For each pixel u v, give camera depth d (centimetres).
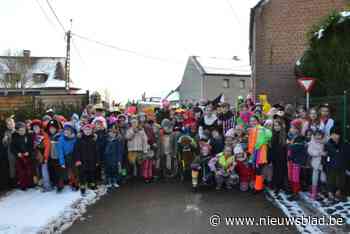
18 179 829
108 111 1255
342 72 944
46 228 573
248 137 855
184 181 948
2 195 785
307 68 1125
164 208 696
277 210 677
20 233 550
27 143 822
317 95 1095
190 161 930
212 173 871
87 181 849
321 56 1016
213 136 913
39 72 4622
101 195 800
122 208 697
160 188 867
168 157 991
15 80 4362
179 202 739
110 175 902
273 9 1595
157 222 612
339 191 703
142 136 936
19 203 718
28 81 4494
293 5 1577
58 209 674
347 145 707
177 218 633
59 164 811
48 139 824
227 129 1011
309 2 1562
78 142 820
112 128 905
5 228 571
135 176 985
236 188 866
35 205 703
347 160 705
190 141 937
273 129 812
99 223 611
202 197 779
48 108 1142
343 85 935
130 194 807
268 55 1595
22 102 1143
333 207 670
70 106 1402
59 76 4631
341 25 970
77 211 675
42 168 814
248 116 1005
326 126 758
